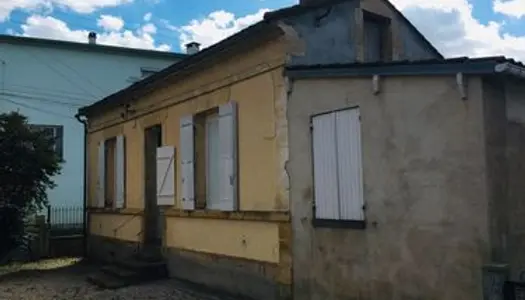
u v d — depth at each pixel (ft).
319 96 23.93
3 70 61.52
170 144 35.96
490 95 18.52
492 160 18.28
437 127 19.31
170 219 35.91
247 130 28.17
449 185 18.89
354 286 22.00
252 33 26.04
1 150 43.42
